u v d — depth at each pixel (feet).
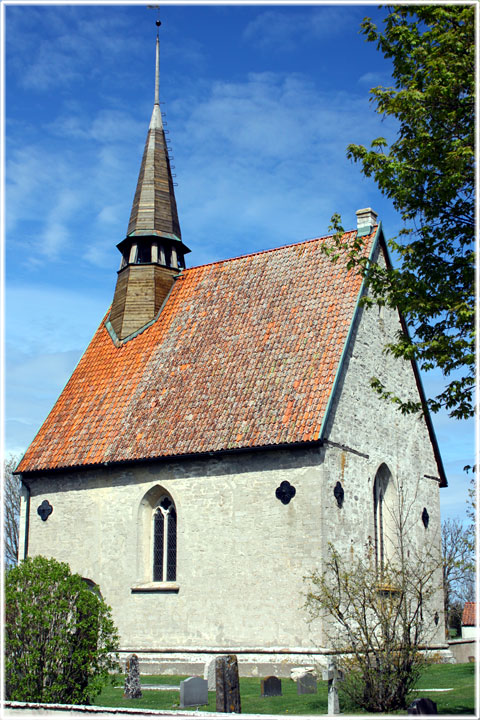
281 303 117.29
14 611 71.61
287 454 100.07
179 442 108.17
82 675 73.15
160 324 129.59
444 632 120.88
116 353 130.62
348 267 79.36
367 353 112.16
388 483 114.32
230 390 109.91
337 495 99.71
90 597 74.90
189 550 105.19
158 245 136.56
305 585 95.09
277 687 79.15
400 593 74.08
